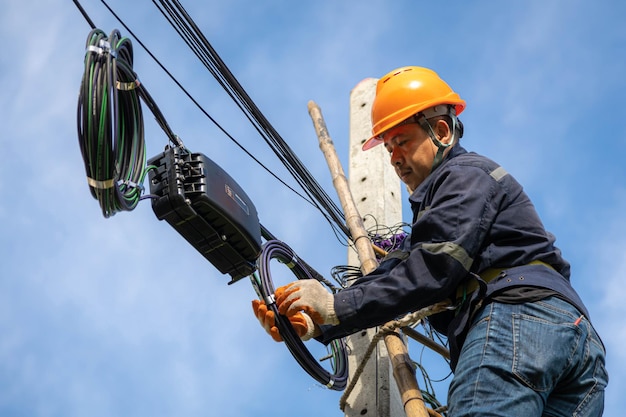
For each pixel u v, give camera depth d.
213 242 5.66
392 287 4.05
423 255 4.02
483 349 3.83
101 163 5.23
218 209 5.54
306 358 5.29
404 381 4.65
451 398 3.83
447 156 4.64
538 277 3.98
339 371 5.93
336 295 4.18
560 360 3.77
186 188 5.54
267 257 5.59
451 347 4.11
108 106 5.25
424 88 4.76
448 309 4.24
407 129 4.69
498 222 4.13
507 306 3.92
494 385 3.72
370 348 5.20
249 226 5.73
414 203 4.44
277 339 4.91
